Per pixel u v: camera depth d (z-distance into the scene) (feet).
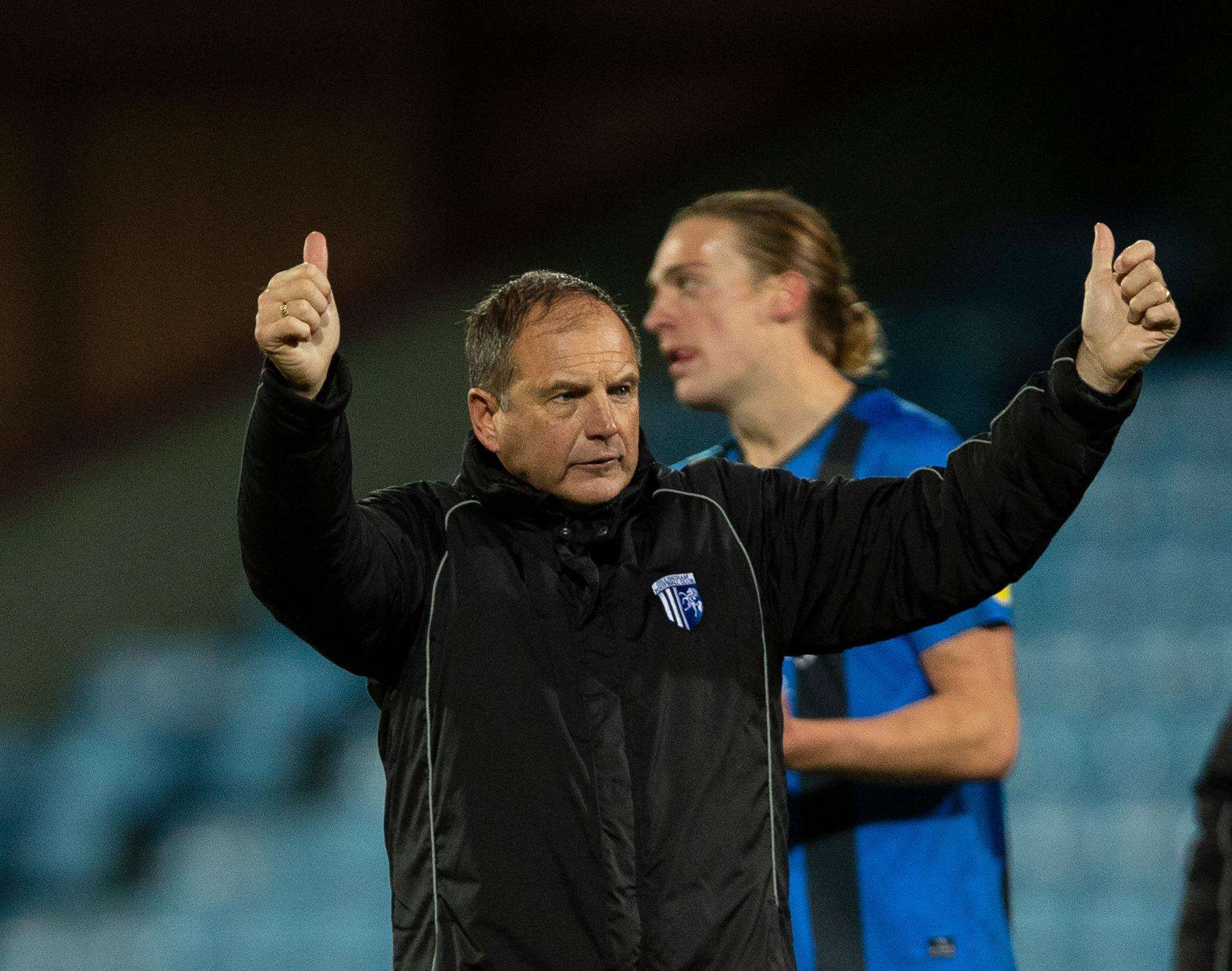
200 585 93.30
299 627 19.11
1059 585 77.82
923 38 103.76
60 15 106.52
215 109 107.96
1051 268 98.84
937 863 28.14
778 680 20.44
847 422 30.27
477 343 20.22
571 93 108.58
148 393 96.53
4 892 80.38
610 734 19.07
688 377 31.27
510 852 18.69
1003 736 27.63
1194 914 28.19
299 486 17.99
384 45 107.34
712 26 107.65
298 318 17.44
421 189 106.63
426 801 19.29
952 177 102.01
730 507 20.94
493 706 19.10
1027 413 19.20
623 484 19.75
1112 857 62.64
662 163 100.73
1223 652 71.26
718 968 18.63
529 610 19.52
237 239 107.76
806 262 30.94
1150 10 103.96
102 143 108.17
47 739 87.81
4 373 107.34
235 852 74.33
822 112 101.65
